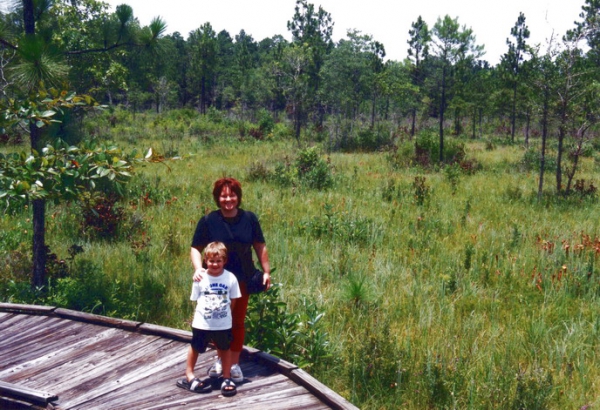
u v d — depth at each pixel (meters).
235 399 4.12
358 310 7.20
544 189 17.58
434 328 6.83
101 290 7.49
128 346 5.11
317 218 11.90
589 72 16.75
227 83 84.88
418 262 9.48
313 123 40.28
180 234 10.92
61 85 7.51
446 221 12.45
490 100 43.78
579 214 13.98
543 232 11.72
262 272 4.30
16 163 6.61
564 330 7.01
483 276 8.91
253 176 18.17
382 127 36.50
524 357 6.20
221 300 4.11
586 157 26.70
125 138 32.56
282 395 4.19
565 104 16.56
